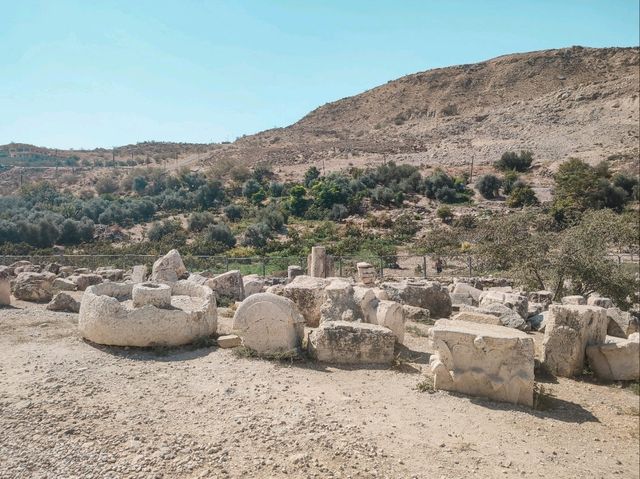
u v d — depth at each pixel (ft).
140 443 20.53
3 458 19.13
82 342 33.78
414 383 29.09
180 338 33.01
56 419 22.29
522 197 178.91
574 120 313.12
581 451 22.94
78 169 309.63
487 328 29.73
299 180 243.60
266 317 32.07
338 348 31.81
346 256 114.11
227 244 144.36
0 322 39.50
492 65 460.14
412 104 442.91
